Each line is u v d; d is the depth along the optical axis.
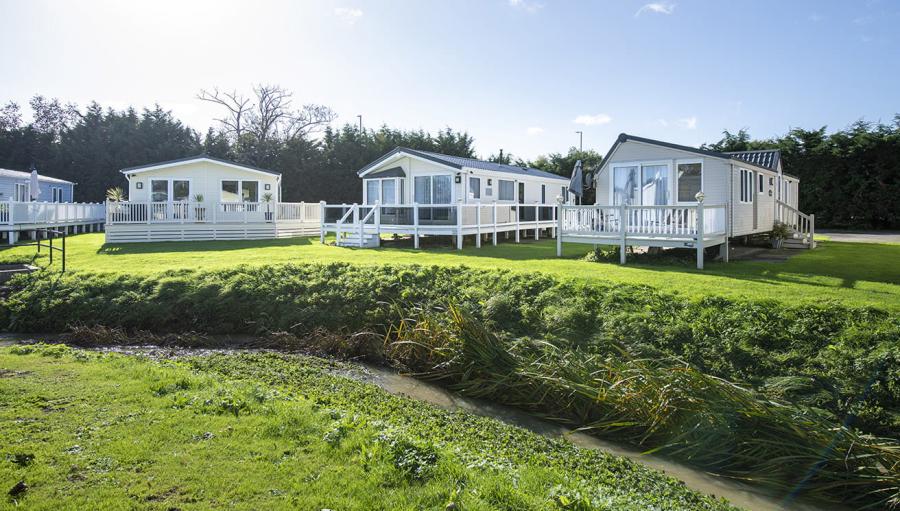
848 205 34.12
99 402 5.68
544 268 13.30
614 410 7.11
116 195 32.03
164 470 4.14
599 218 16.05
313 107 51.34
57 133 50.34
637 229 15.30
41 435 4.71
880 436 6.33
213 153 44.12
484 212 22.27
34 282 12.83
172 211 24.73
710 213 15.25
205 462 4.30
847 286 11.01
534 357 8.87
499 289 11.52
